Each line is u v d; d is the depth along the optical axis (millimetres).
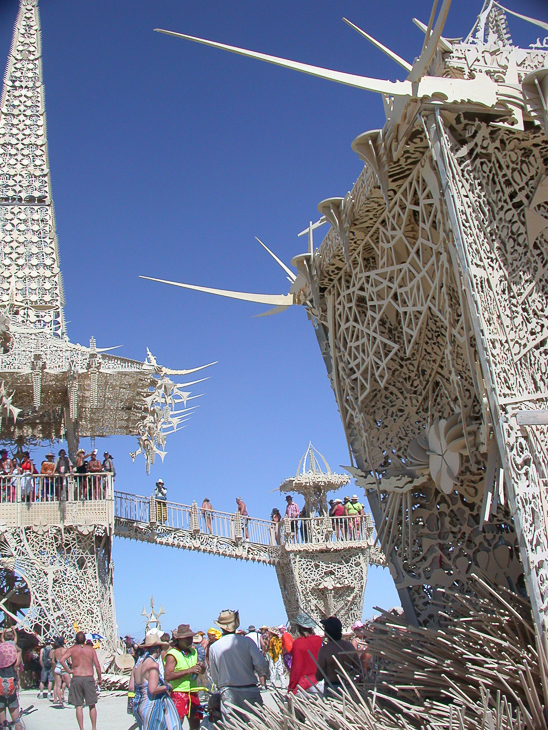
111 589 21359
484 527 7906
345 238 8383
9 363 20719
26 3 29969
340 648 7246
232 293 10609
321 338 10039
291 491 27672
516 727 5219
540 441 6238
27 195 26234
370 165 7535
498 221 6840
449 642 6609
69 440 23047
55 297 25016
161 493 24781
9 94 27797
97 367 20609
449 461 7676
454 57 6816
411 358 8570
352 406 9242
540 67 7074
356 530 25859
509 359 6371
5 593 22578
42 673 17922
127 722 12578
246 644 6902
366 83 6504
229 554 24688
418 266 7961
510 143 7059
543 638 5543
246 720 6602
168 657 8680
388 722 5965
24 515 20125
